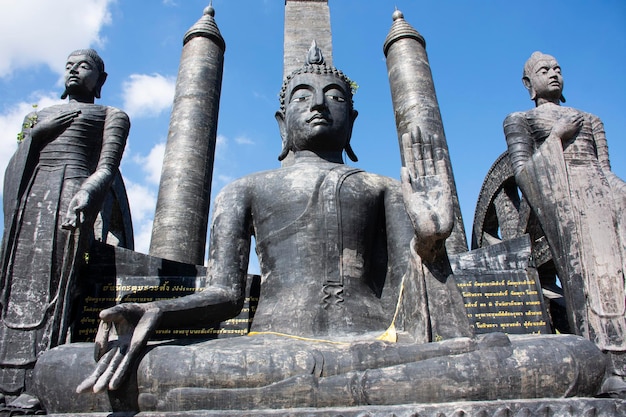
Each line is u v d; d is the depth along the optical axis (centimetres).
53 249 768
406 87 1579
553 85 993
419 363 495
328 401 488
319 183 726
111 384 485
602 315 724
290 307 650
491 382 486
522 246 1001
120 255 926
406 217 730
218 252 699
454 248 1265
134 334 522
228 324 885
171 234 1331
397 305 646
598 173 813
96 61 947
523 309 951
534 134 930
